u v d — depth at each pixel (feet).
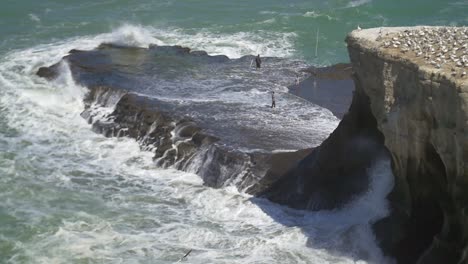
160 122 278.26
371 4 447.42
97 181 256.52
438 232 190.08
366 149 217.36
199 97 305.12
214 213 232.73
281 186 235.81
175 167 262.06
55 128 298.15
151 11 451.53
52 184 254.47
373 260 199.82
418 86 178.40
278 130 270.67
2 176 259.80
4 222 229.66
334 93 312.50
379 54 191.42
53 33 414.21
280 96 307.78
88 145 283.38
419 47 189.16
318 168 228.63
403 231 195.83
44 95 324.19
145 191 248.32
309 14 434.30
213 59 357.20
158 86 317.42
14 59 367.25
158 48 372.99
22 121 304.71
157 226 226.38
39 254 213.66
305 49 388.57
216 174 248.93
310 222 220.43
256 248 211.61
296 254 207.41
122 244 217.15
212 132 266.36
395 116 187.21
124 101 297.53
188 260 207.82
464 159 169.27
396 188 198.08
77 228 226.17
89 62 348.59
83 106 313.73
